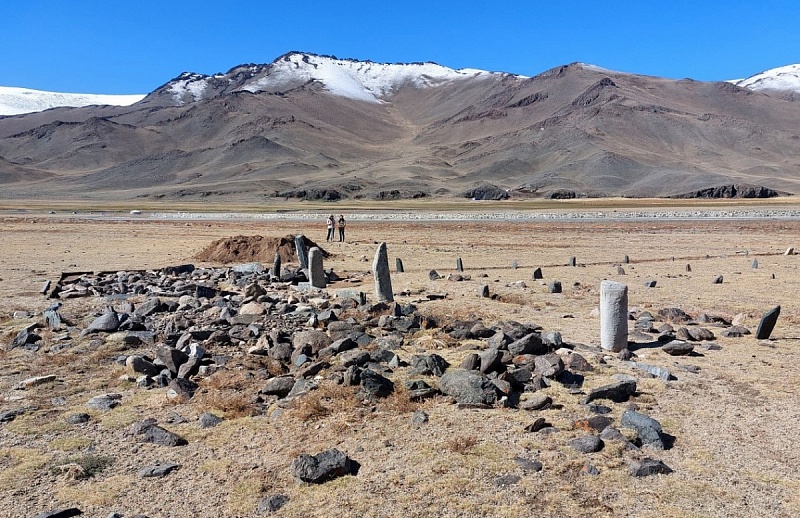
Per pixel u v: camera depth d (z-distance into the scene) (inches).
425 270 1067.3
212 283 907.4
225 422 360.2
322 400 383.9
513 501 268.4
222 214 3710.6
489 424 345.7
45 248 1542.8
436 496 272.8
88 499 277.9
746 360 470.9
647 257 1274.6
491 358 416.8
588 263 1174.3
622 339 496.7
